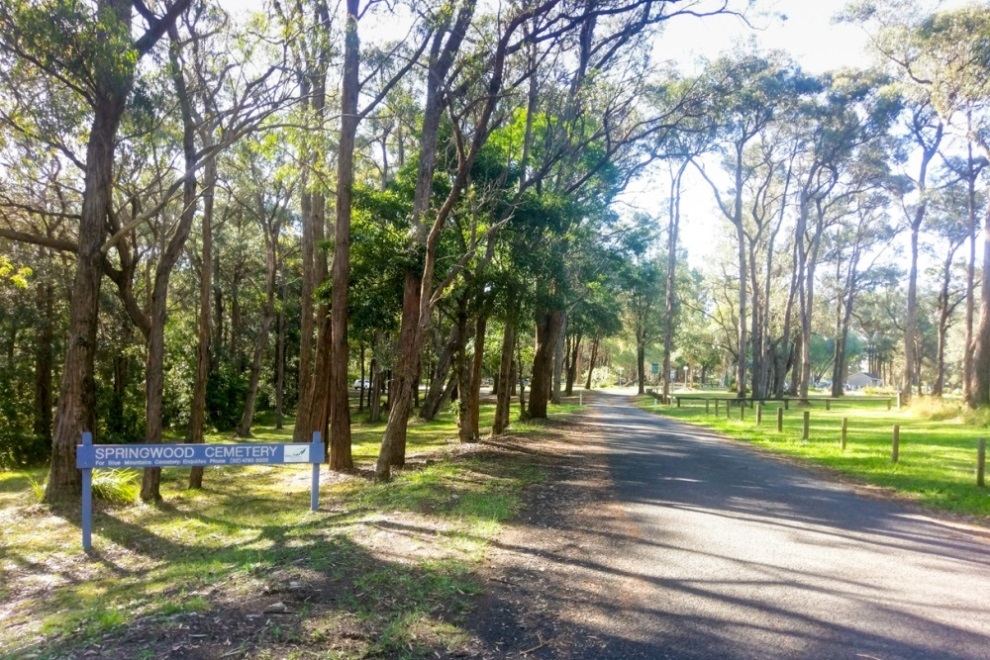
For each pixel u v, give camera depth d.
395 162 26.00
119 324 27.42
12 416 24.45
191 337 32.97
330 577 5.78
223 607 5.04
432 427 30.67
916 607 5.50
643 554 7.02
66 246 13.49
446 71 13.19
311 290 24.02
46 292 24.11
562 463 14.77
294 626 4.67
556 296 17.94
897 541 7.81
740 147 41.75
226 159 21.55
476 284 16.36
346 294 14.80
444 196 15.51
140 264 31.38
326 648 4.36
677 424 27.69
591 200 20.80
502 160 16.08
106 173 13.28
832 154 42.06
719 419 28.97
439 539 7.35
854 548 7.45
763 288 59.72
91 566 8.86
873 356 92.19
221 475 17.30
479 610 5.23
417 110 16.33
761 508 9.67
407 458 17.20
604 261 21.95
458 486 11.37
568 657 4.44
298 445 10.07
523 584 5.89
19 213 19.12
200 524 10.93
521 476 12.63
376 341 30.27
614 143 20.61
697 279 57.38
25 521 11.79
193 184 14.26
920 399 32.28
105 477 13.57
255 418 42.19
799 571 6.49
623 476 12.71
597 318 32.78
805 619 5.20
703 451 17.33
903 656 4.56
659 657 4.48
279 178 15.42
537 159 18.50
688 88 17.98
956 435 21.17
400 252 14.19
